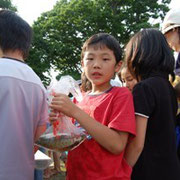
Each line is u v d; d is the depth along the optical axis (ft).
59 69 70.69
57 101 5.11
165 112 5.82
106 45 5.73
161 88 5.90
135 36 6.46
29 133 5.50
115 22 63.77
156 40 6.20
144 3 65.16
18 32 5.71
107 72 5.73
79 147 5.62
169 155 5.67
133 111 5.43
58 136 5.47
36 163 7.80
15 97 5.32
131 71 6.38
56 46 63.57
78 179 5.49
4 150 5.14
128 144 5.60
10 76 5.33
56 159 19.22
